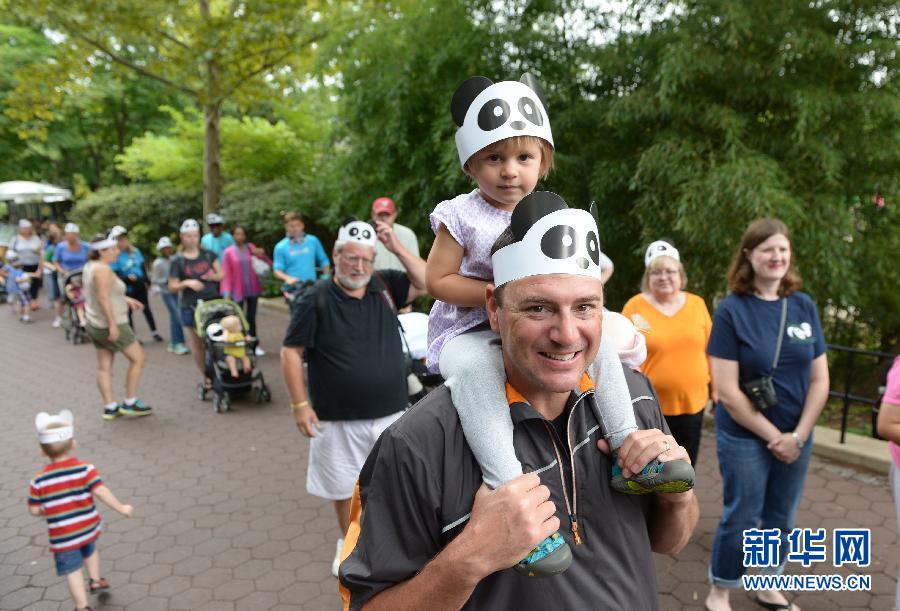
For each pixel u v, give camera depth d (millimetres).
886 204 6801
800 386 2971
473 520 1166
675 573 3758
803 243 5867
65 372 9102
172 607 3617
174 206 19016
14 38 22531
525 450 1321
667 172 6125
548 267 1197
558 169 7074
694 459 3916
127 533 4445
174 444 6141
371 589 1266
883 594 3525
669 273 3684
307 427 3654
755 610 3371
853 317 7434
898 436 2605
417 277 3660
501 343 1408
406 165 8969
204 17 11852
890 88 6105
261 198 14625
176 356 9867
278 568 3982
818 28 6004
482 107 1546
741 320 2986
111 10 11289
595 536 1355
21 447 6207
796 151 6094
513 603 1295
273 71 13305
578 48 7586
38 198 20891
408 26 8531
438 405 1325
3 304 15969
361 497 1371
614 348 1484
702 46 6055
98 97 22484
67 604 3699
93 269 6555
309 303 3535
